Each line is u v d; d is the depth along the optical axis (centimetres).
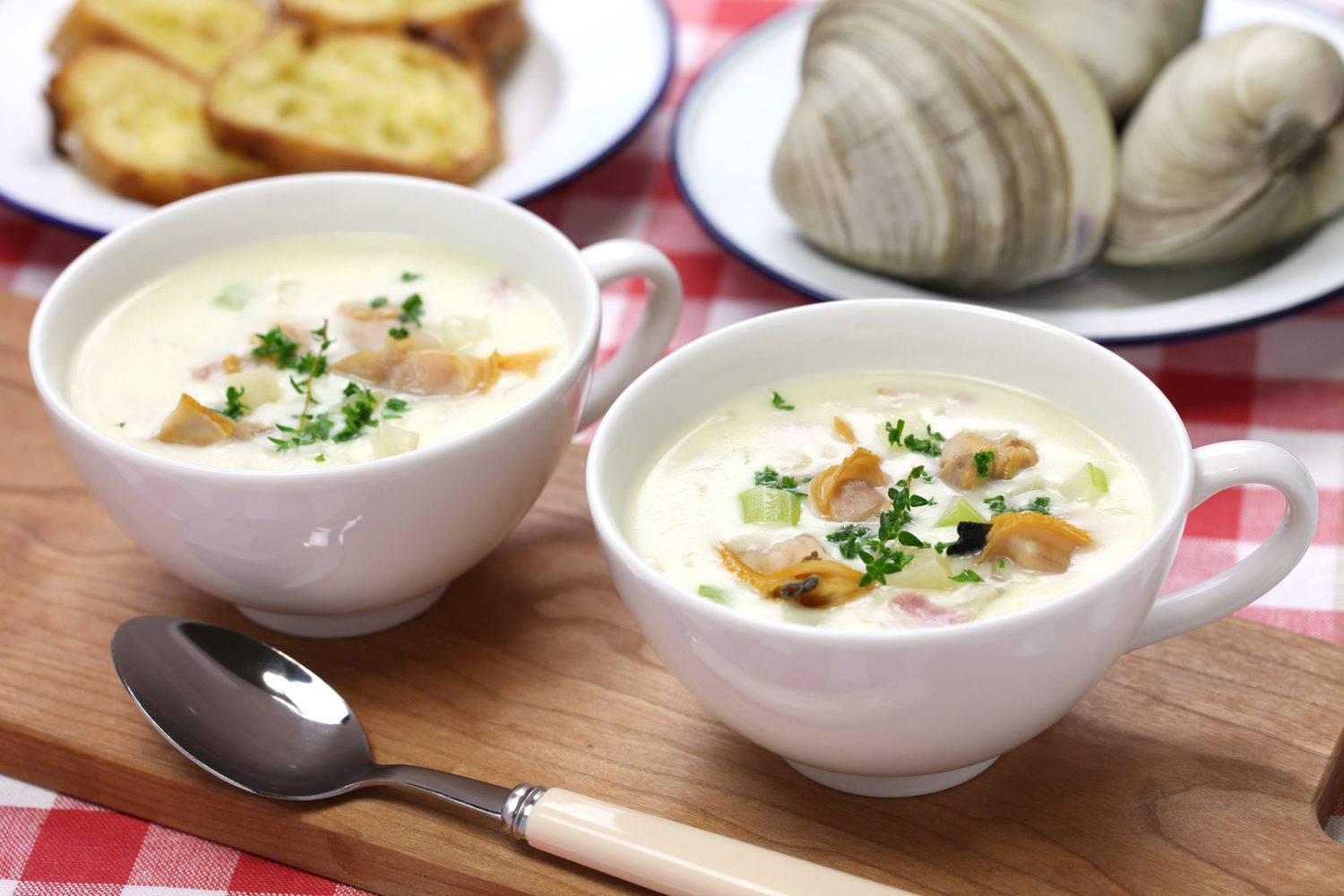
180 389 71
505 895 64
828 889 61
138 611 72
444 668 69
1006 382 68
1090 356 66
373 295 74
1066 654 61
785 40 95
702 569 64
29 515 75
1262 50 80
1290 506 63
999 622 59
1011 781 65
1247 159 81
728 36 102
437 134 92
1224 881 63
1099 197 83
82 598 72
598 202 93
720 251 90
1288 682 67
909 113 82
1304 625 72
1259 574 64
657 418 67
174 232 74
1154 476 65
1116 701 67
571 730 67
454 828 65
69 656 70
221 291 74
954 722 61
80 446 66
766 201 88
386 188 75
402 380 71
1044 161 82
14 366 81
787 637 60
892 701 60
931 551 64
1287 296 80
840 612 63
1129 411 66
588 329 69
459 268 75
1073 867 63
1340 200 82
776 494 65
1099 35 84
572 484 75
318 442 69
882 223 83
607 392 74
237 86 93
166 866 66
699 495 66
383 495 65
